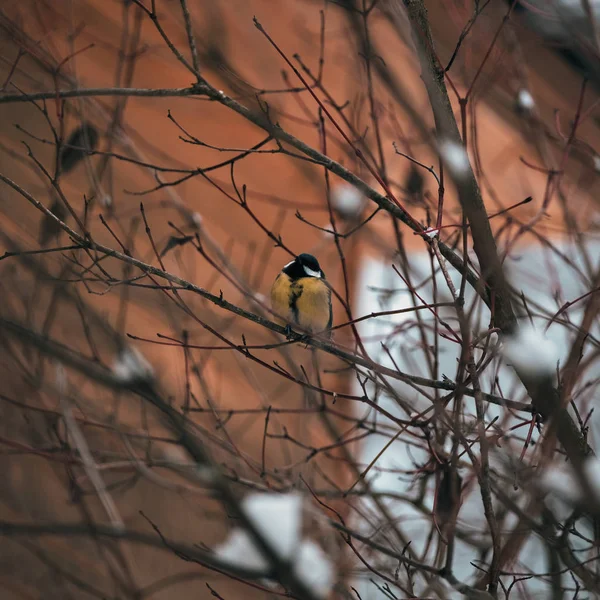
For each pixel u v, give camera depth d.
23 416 9.07
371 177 10.60
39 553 8.80
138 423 10.19
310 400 9.82
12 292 9.07
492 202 13.55
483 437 6.19
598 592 6.53
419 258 11.59
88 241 6.93
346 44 13.12
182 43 13.71
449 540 6.79
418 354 10.12
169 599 10.88
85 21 12.69
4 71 10.54
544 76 12.96
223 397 12.77
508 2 10.41
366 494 8.60
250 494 8.20
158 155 13.33
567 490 6.73
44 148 11.83
